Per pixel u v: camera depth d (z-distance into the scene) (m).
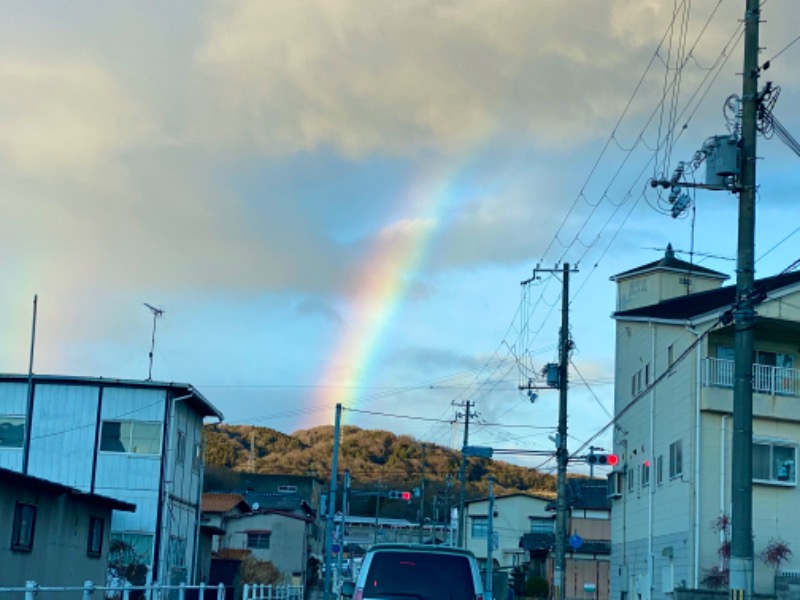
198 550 41.50
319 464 110.94
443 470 109.06
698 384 30.92
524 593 55.41
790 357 32.53
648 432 34.97
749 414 13.87
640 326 36.62
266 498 73.12
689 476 30.59
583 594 55.47
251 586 27.34
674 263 41.44
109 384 34.31
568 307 32.06
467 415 53.06
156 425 34.38
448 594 13.14
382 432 120.94
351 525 85.50
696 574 29.73
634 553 35.88
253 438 116.12
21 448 33.81
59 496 24.69
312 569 67.25
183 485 37.09
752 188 14.47
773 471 30.81
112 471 33.88
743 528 13.59
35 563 23.06
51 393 34.22
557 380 31.78
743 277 14.23
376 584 13.16
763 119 14.84
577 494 54.66
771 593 29.52
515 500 72.44
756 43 14.83
